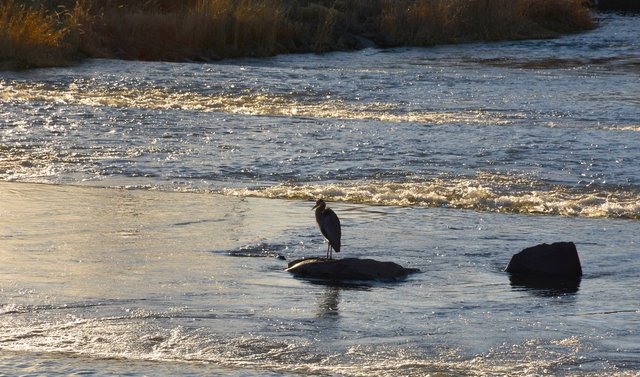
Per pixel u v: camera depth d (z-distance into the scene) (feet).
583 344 41.22
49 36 163.63
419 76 156.87
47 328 41.91
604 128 109.81
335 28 213.25
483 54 201.26
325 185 78.69
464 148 95.66
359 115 118.21
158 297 47.19
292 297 48.11
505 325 44.06
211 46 189.57
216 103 126.82
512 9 236.22
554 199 75.41
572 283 52.16
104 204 68.80
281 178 81.35
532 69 174.19
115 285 49.01
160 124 107.24
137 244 57.72
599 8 335.67
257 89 139.74
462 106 127.03
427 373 37.40
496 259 57.21
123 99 127.85
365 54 200.75
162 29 186.91
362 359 39.01
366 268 52.49
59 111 114.01
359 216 67.72
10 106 116.57
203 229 61.98
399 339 41.73
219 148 94.02
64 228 61.05
